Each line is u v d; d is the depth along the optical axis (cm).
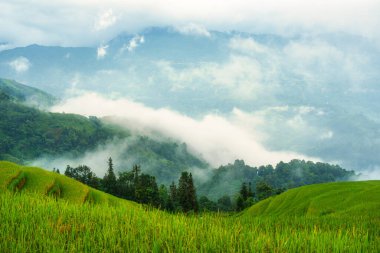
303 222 4875
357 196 8162
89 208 3956
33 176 8156
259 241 2580
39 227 2766
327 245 2586
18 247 2322
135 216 3441
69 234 2811
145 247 2458
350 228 4238
